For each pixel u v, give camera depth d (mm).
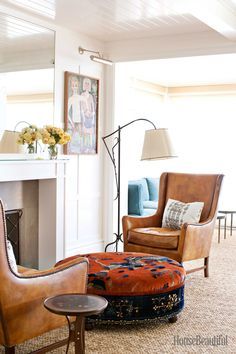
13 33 4574
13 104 4578
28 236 4887
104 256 3941
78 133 5598
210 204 5043
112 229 6168
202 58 6453
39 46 4941
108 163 6137
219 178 5062
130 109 7938
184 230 4555
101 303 2541
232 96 8461
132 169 8102
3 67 4457
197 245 4723
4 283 2551
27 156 4734
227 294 4336
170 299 3488
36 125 4898
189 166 8852
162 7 4539
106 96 6102
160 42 5707
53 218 4902
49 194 4906
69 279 2910
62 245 4992
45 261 4969
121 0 4332
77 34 5535
